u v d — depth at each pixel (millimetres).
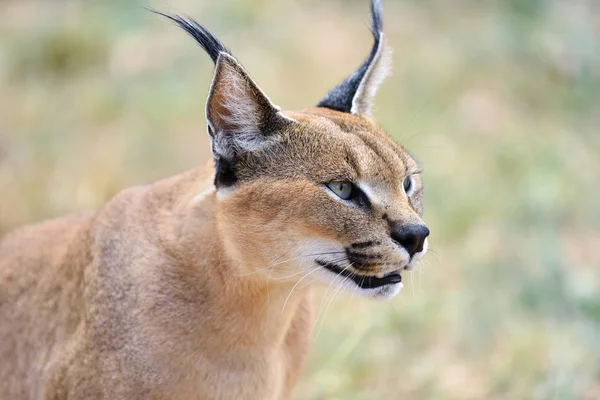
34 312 16000
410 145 30234
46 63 33688
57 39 34062
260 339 14680
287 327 15180
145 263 14445
